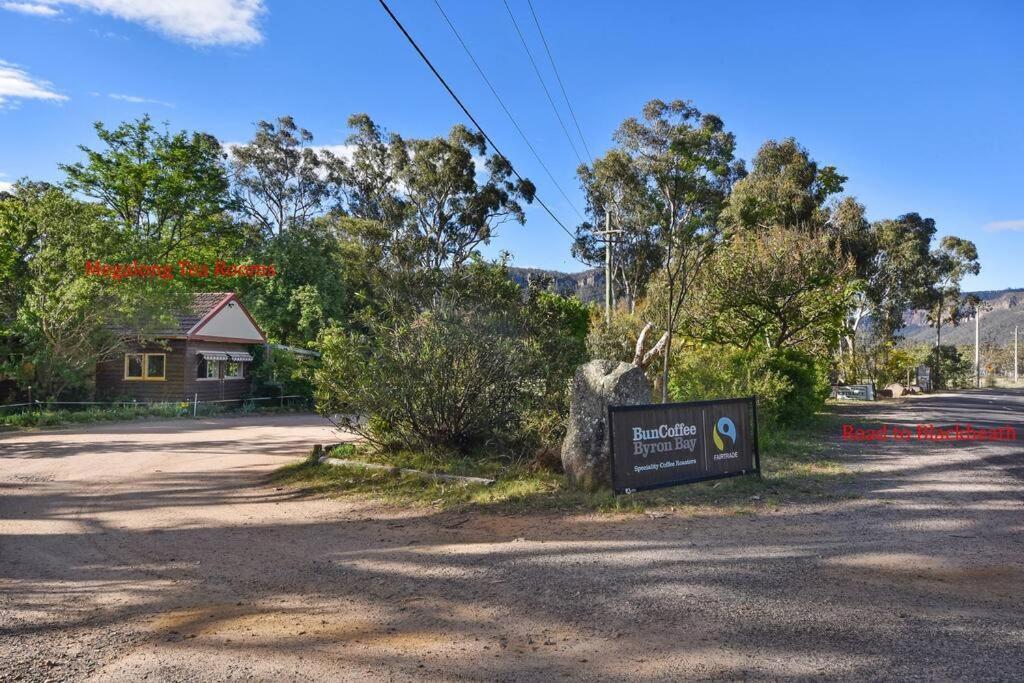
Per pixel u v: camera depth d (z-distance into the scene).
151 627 4.75
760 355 16.88
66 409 25.11
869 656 3.97
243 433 19.09
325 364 11.69
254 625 4.73
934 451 12.91
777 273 20.73
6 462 12.94
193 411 26.64
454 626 4.61
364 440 13.32
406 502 8.69
